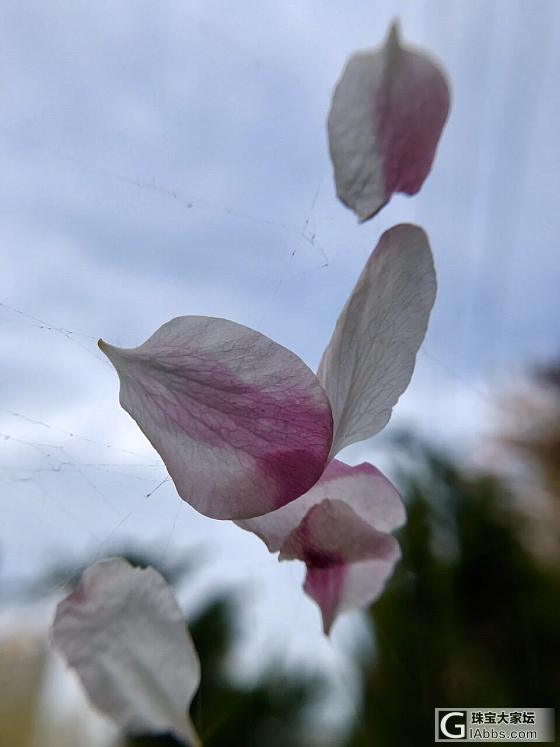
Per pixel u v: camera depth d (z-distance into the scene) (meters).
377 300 0.05
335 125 0.05
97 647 0.05
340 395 0.05
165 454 0.05
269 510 0.05
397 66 0.05
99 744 0.06
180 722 0.05
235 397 0.05
